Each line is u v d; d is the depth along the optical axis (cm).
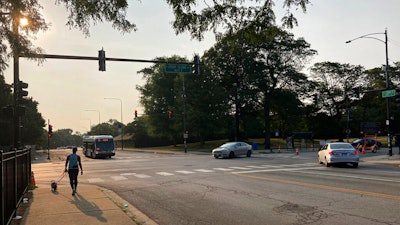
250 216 903
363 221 812
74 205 1059
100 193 1309
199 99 6331
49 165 3256
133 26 912
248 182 1571
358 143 4766
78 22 893
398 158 2944
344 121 8019
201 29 842
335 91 8100
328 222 816
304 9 764
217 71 6625
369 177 1644
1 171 733
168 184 1602
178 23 834
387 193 1166
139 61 2114
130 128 11056
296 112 6381
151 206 1083
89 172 2311
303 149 5569
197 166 2567
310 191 1261
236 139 6594
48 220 862
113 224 815
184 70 2256
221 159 3347
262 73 6056
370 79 8156
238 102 6309
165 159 3566
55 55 1905
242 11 823
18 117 1648
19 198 1090
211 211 980
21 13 968
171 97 7500
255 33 835
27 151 1434
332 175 1767
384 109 7706
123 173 2209
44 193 1330
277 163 2727
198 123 6259
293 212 931
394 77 8044
